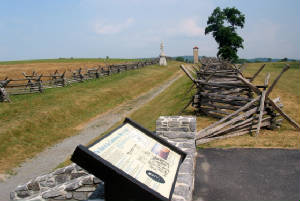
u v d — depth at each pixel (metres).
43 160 11.14
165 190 3.20
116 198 3.17
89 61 61.38
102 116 17.94
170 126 7.27
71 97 20.19
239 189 6.18
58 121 15.77
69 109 17.58
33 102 18.14
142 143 4.04
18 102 17.92
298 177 6.55
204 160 7.87
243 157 7.90
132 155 3.57
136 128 4.45
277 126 10.31
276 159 7.62
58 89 23.20
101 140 3.52
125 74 35.03
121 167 3.18
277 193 5.92
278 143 8.80
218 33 54.06
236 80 14.09
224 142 9.27
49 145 12.86
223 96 11.68
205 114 13.02
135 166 3.37
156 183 3.25
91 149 3.18
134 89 26.59
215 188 6.29
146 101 22.12
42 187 7.62
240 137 9.68
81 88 24.02
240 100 11.09
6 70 40.12
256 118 10.04
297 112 12.02
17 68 43.53
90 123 16.38
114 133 3.90
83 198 6.43
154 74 38.00
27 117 15.05
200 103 12.86
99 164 3.06
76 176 7.48
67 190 6.43
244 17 53.59
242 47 54.16
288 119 10.03
